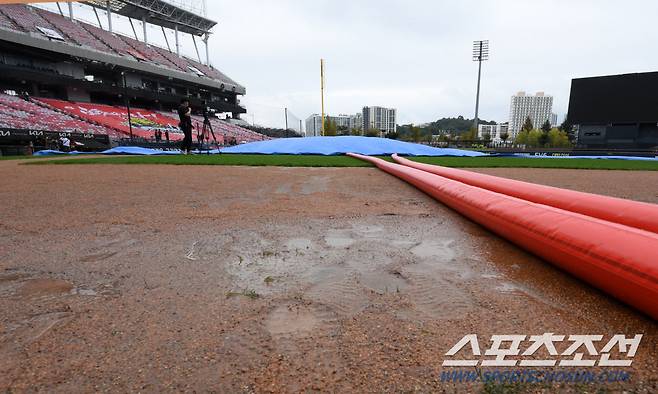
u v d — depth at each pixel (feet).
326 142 47.11
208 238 6.91
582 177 19.77
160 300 4.26
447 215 9.29
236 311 4.00
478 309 4.08
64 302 4.20
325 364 3.08
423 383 2.85
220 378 2.90
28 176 17.89
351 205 10.59
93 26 116.37
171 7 135.85
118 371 2.98
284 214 9.19
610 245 4.33
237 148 47.16
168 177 17.85
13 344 3.36
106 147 63.41
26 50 84.58
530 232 5.86
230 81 161.68
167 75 119.24
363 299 4.33
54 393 2.73
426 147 49.44
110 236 6.98
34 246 6.31
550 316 3.92
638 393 2.75
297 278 4.97
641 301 3.79
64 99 93.56
